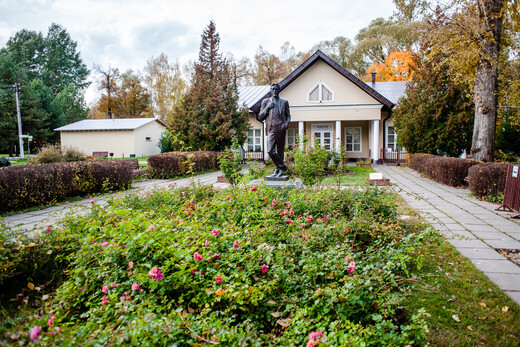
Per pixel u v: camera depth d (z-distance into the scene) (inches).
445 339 92.9
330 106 782.5
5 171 279.9
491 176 311.7
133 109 1609.3
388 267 103.3
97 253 119.0
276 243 138.1
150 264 104.3
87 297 110.3
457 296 116.7
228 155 313.9
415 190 377.1
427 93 577.6
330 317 93.1
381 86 951.6
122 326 80.4
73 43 2128.4
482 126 425.4
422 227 195.2
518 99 491.2
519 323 101.5
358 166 692.7
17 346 65.2
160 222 131.0
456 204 294.0
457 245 176.9
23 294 124.5
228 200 180.9
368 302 95.7
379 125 838.5
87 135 1175.0
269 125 319.9
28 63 1902.1
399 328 96.3
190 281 102.8
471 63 416.5
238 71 1617.9
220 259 113.0
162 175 532.7
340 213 183.5
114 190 402.0
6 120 1171.3
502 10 390.0
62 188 330.3
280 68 1556.3
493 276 136.3
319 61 781.9
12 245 132.6
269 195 197.3
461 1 413.1
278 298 103.4
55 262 139.1
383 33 1263.5
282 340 82.5
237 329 86.0
